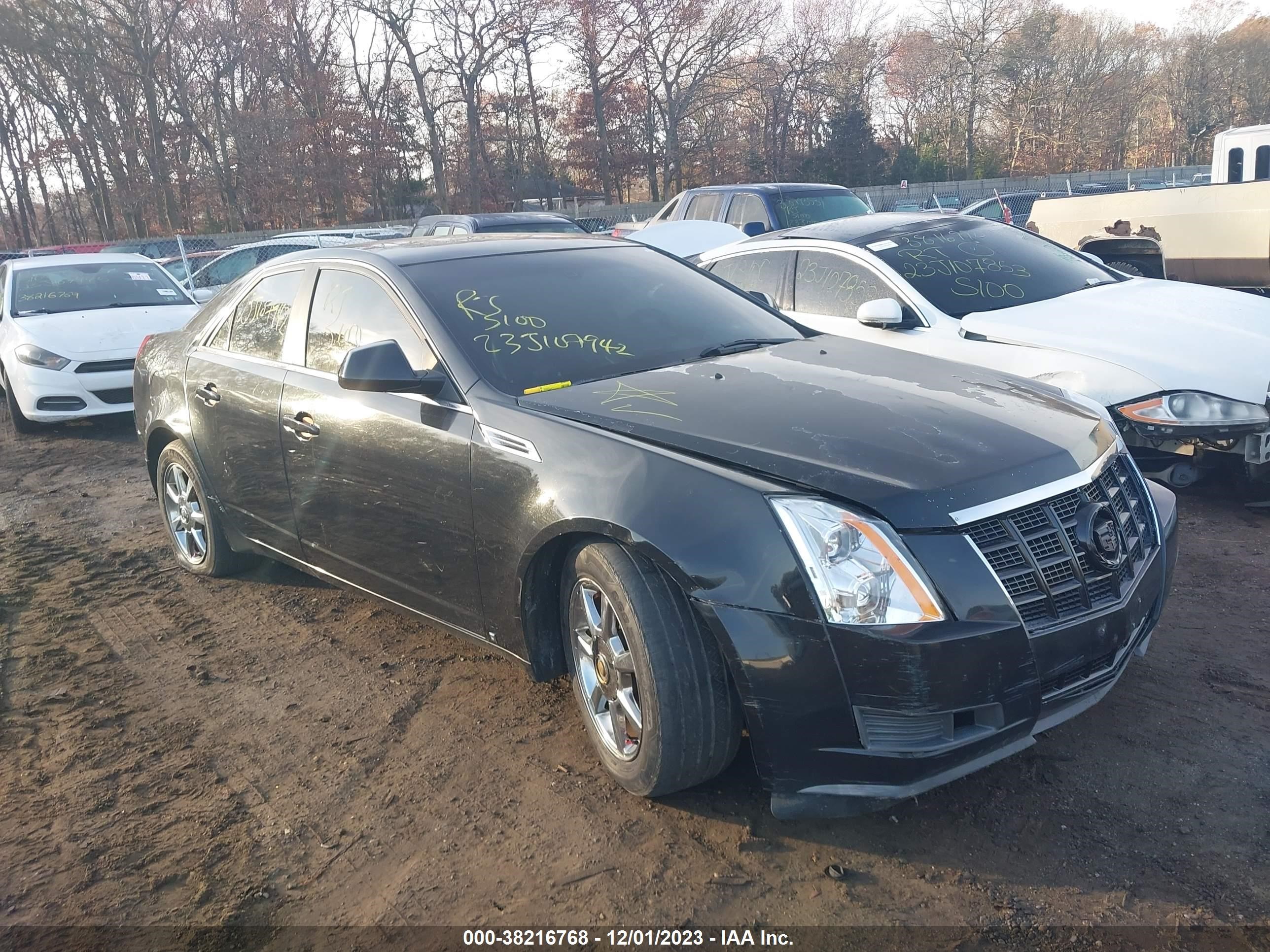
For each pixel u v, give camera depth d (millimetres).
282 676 4141
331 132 44500
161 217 46375
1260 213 8125
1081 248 9641
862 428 2953
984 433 2951
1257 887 2551
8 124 51188
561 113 48125
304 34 45375
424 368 3650
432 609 3721
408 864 2867
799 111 52531
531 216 16359
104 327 9750
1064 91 60719
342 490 3936
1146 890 2566
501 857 2861
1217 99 66250
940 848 2781
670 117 47625
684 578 2730
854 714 2605
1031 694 2666
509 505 3225
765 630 2635
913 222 6766
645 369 3635
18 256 24344
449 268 4000
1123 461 3318
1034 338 5480
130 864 2945
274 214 44938
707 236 11289
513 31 44594
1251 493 5598
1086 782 3043
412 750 3479
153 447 5461
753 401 3182
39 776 3463
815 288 6461
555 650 3383
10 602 5203
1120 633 2859
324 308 4207
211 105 46938
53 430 10117
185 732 3715
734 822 2945
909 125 59875
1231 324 5418
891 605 2572
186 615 4863
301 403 4094
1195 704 3455
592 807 3064
